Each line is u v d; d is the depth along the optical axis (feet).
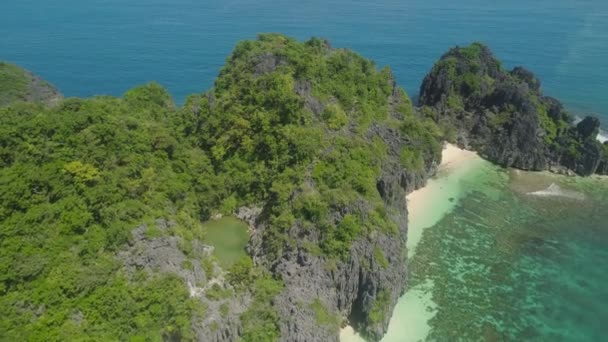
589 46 541.75
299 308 172.24
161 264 167.84
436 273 223.92
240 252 208.64
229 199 233.55
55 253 158.81
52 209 169.27
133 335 145.79
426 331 192.03
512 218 264.72
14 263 150.92
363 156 231.30
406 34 586.04
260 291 176.96
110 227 170.40
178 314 153.99
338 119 248.73
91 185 183.01
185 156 232.32
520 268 228.02
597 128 317.83
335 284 186.09
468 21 650.84
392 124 281.54
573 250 240.53
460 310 203.00
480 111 345.72
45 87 300.40
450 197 282.77
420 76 461.78
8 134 183.01
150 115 257.34
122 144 203.21
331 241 190.90
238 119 244.22
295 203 203.62
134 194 190.19
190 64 479.00
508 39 567.18
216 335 158.92
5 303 141.59
